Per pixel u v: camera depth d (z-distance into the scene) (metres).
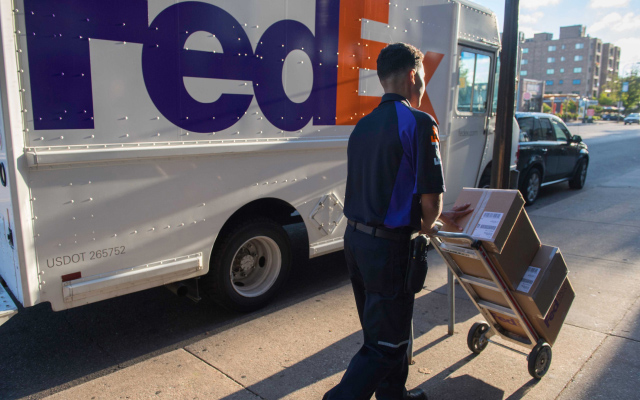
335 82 4.25
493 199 2.68
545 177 8.95
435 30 5.15
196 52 3.32
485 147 6.30
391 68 2.23
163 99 3.20
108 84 2.95
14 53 2.62
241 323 3.94
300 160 4.12
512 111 4.26
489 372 3.09
